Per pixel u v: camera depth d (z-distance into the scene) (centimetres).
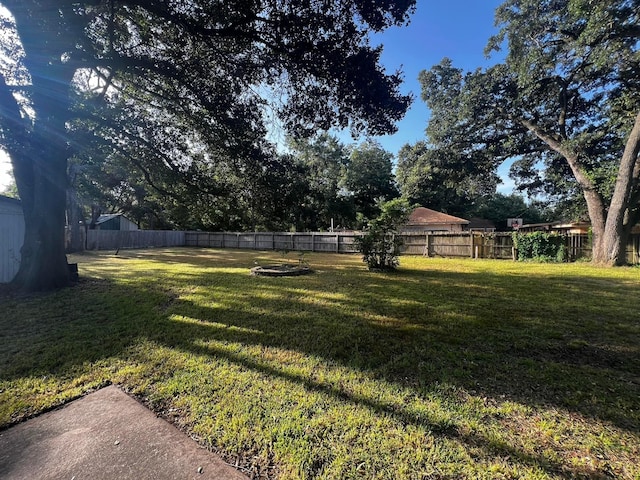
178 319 418
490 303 510
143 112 689
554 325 394
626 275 838
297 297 554
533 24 1158
